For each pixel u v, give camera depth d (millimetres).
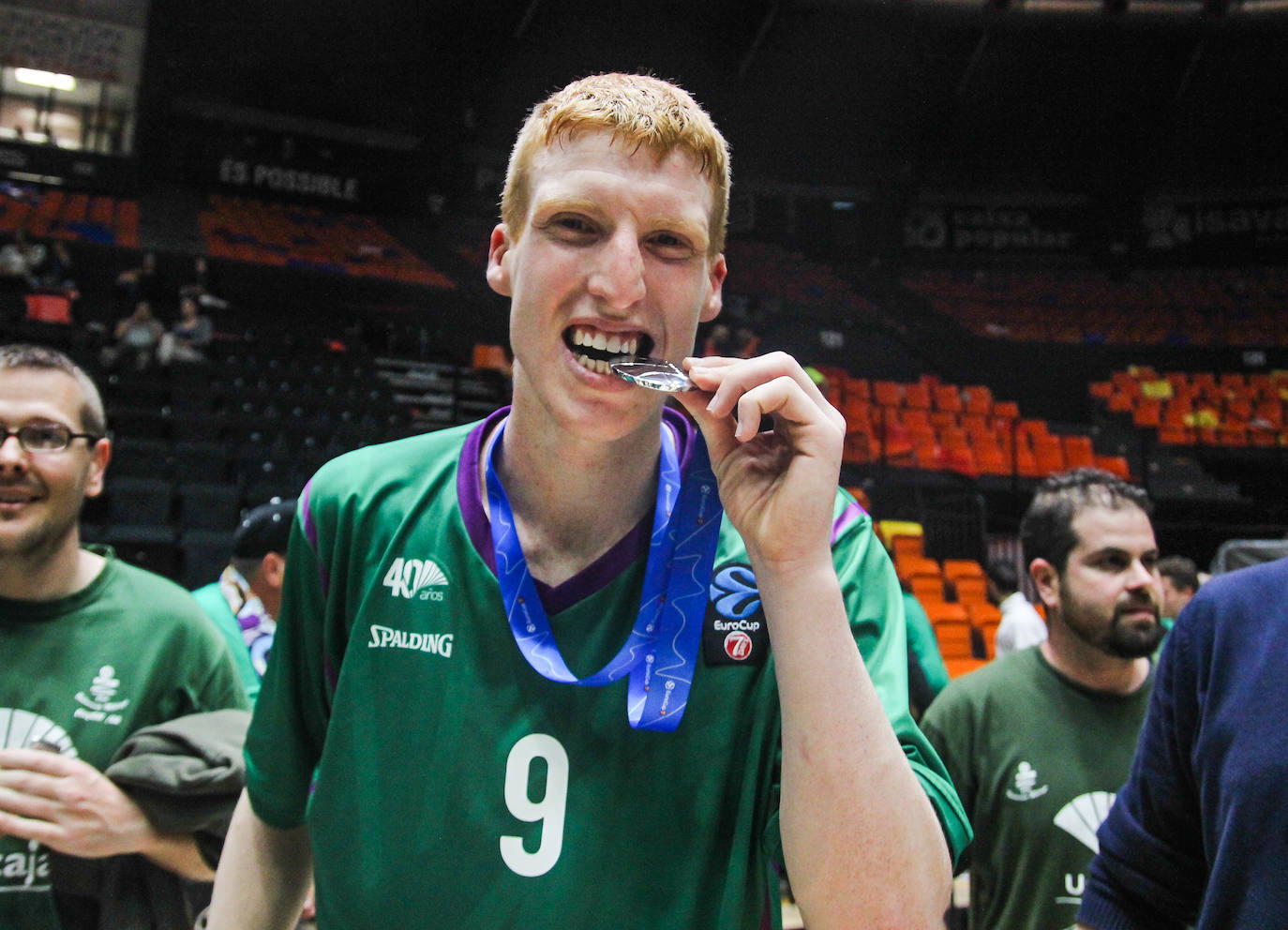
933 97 16562
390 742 829
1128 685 1882
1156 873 1161
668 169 814
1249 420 14156
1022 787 1833
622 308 792
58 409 1405
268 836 976
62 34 14312
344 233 15352
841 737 717
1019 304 17922
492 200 17234
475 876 784
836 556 871
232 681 1563
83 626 1447
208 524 6711
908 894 713
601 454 863
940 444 11898
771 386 737
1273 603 1082
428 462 942
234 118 15414
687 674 828
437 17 14406
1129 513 1824
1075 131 17312
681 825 803
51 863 1324
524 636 832
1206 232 18375
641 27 14805
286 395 8859
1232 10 14328
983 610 7664
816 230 19031
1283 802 973
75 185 14219
